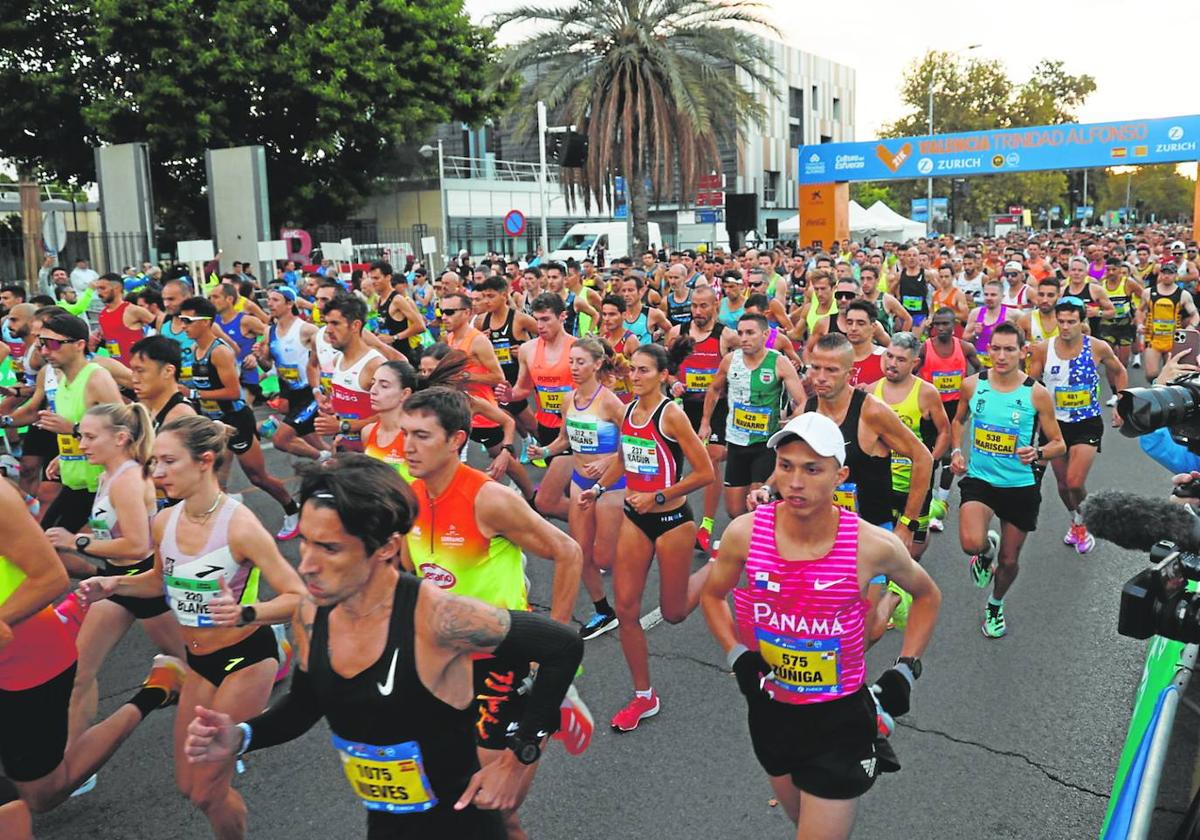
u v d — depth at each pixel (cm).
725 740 461
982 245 2847
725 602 320
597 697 509
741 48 2622
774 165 5616
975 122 6888
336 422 669
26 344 867
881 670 532
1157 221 13612
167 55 2550
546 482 646
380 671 231
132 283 1758
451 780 245
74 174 2931
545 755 451
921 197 7219
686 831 389
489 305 945
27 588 318
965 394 648
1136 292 1510
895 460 562
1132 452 1039
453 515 344
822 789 295
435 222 3525
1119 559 709
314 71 2714
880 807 402
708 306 854
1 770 378
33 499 835
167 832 401
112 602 431
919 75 6988
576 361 559
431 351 639
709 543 742
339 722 239
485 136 4678
